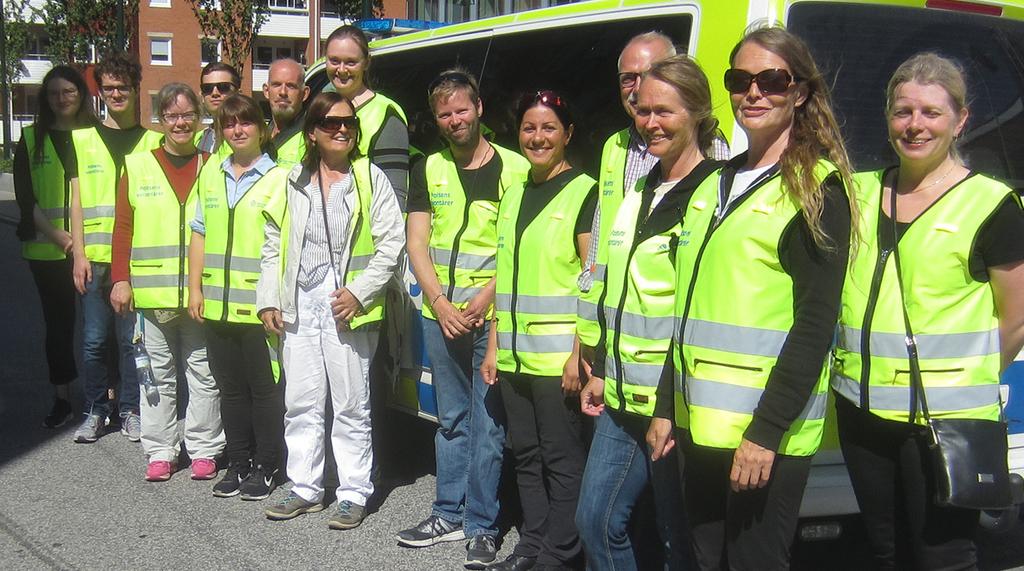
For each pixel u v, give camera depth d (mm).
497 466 4156
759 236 2576
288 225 4543
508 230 3764
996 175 3820
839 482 3443
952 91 2773
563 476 3754
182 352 5199
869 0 3566
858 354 2906
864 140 3553
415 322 4762
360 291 4352
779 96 2602
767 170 2660
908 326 2820
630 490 3199
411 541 4359
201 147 6125
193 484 5188
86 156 5633
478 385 4137
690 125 2984
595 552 3266
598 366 3262
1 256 13562
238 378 4941
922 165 2844
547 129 3646
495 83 4773
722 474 2811
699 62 3525
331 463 5129
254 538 4469
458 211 4105
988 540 4645
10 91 34750
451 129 4027
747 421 2617
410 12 10758
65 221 5918
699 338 2678
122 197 5125
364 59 4859
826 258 2525
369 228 4430
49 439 5898
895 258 2865
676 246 2932
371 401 4914
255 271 4738
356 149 4520
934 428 2756
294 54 43531
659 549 3494
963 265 2787
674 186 2998
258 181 4727
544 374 3691
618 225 3160
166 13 40031
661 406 2922
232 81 5934
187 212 5031
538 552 3961
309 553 4312
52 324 6070
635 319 3037
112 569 4121
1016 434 3678
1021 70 3896
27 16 36812
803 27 3465
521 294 3701
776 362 2594
